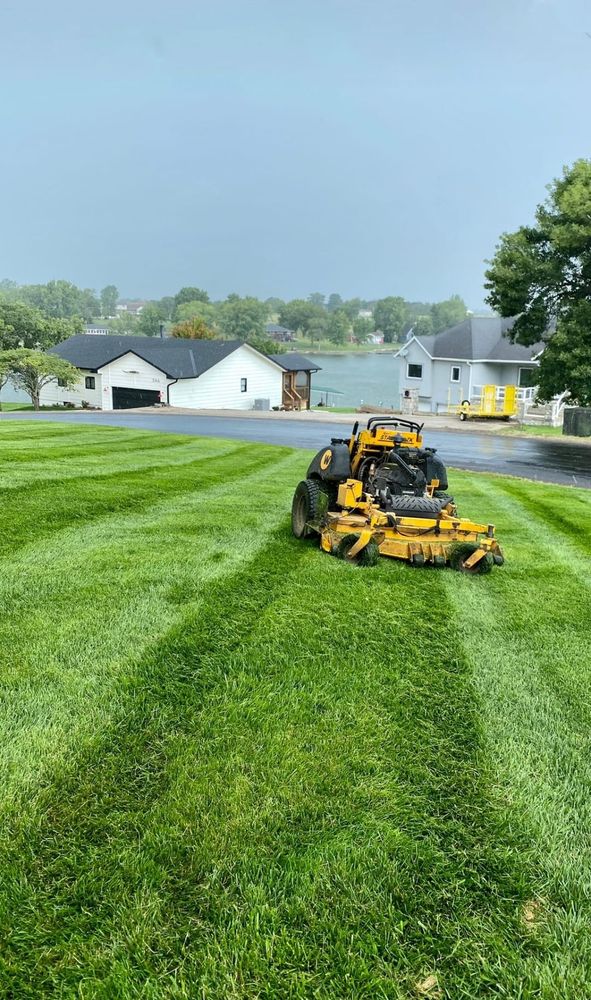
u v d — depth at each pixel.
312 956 2.29
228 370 42.25
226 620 4.88
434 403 41.97
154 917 2.39
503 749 3.49
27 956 2.24
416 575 6.29
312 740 3.45
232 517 8.40
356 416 32.75
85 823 2.79
